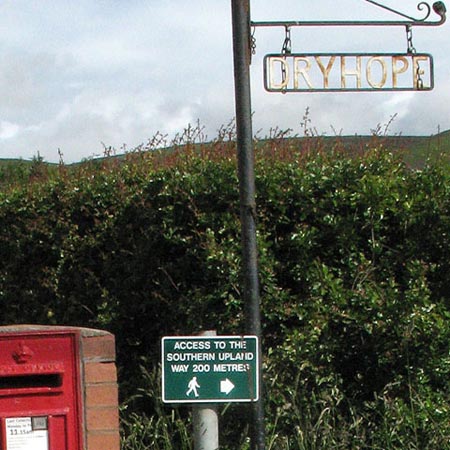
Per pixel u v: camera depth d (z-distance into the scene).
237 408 5.60
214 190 5.77
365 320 5.40
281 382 5.44
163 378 4.25
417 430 5.29
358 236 5.67
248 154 4.64
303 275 5.59
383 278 5.69
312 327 5.43
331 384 5.48
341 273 5.64
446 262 5.70
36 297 6.91
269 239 5.74
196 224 5.82
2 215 7.10
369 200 5.63
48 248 6.82
